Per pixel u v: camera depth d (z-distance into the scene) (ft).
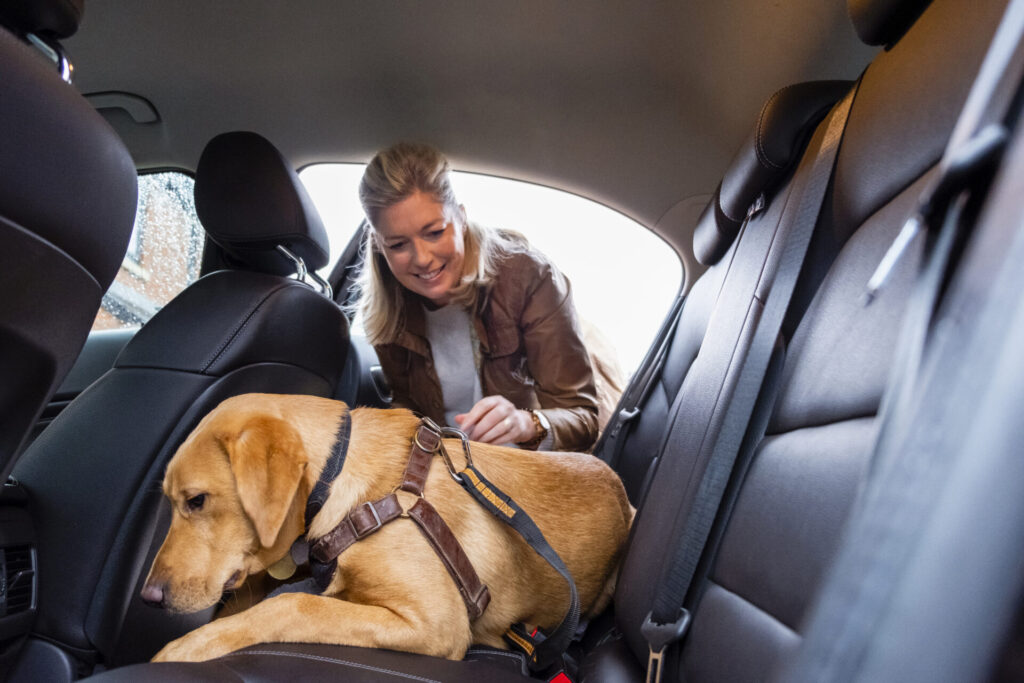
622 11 5.73
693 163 7.04
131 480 5.27
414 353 7.59
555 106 6.72
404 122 7.00
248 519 4.34
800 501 2.93
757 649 2.88
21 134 2.59
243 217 6.12
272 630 3.70
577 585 5.20
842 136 3.74
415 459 4.55
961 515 0.87
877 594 0.93
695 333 6.31
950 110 2.76
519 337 7.54
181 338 5.89
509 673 3.63
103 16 5.76
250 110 6.77
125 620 5.05
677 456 4.65
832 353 3.18
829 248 3.76
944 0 3.17
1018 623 0.85
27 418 3.07
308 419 4.53
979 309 0.90
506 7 5.80
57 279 2.87
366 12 5.87
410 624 3.91
